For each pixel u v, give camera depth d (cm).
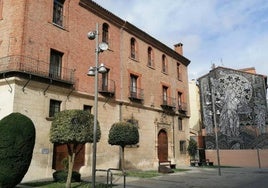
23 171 1038
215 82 3772
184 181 1520
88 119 1196
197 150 3312
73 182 1296
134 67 2470
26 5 1596
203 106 3806
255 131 3469
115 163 2069
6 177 994
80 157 1808
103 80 2112
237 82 3659
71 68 1822
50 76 1653
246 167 3009
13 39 1539
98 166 1917
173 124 2945
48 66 1656
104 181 1425
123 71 2323
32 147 1073
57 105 1697
